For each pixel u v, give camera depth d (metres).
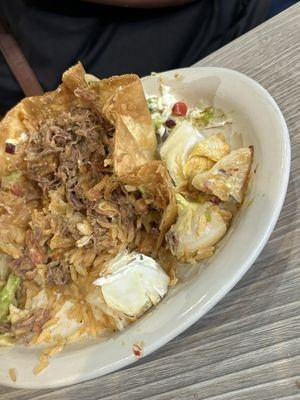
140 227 0.28
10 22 0.54
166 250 0.27
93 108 0.31
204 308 0.23
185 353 0.25
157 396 0.24
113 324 0.26
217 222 0.25
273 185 0.23
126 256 0.27
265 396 0.21
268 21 0.35
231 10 0.50
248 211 0.24
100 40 0.52
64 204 0.31
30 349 0.28
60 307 0.29
